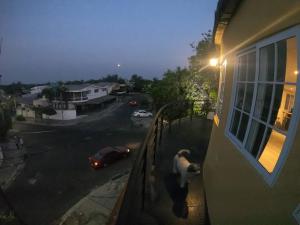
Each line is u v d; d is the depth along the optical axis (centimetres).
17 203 1658
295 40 174
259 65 241
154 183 407
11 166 2345
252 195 213
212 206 332
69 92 5394
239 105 313
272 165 190
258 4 244
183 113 1109
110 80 11256
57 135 3450
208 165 419
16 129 3859
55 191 1823
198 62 1498
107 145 2945
